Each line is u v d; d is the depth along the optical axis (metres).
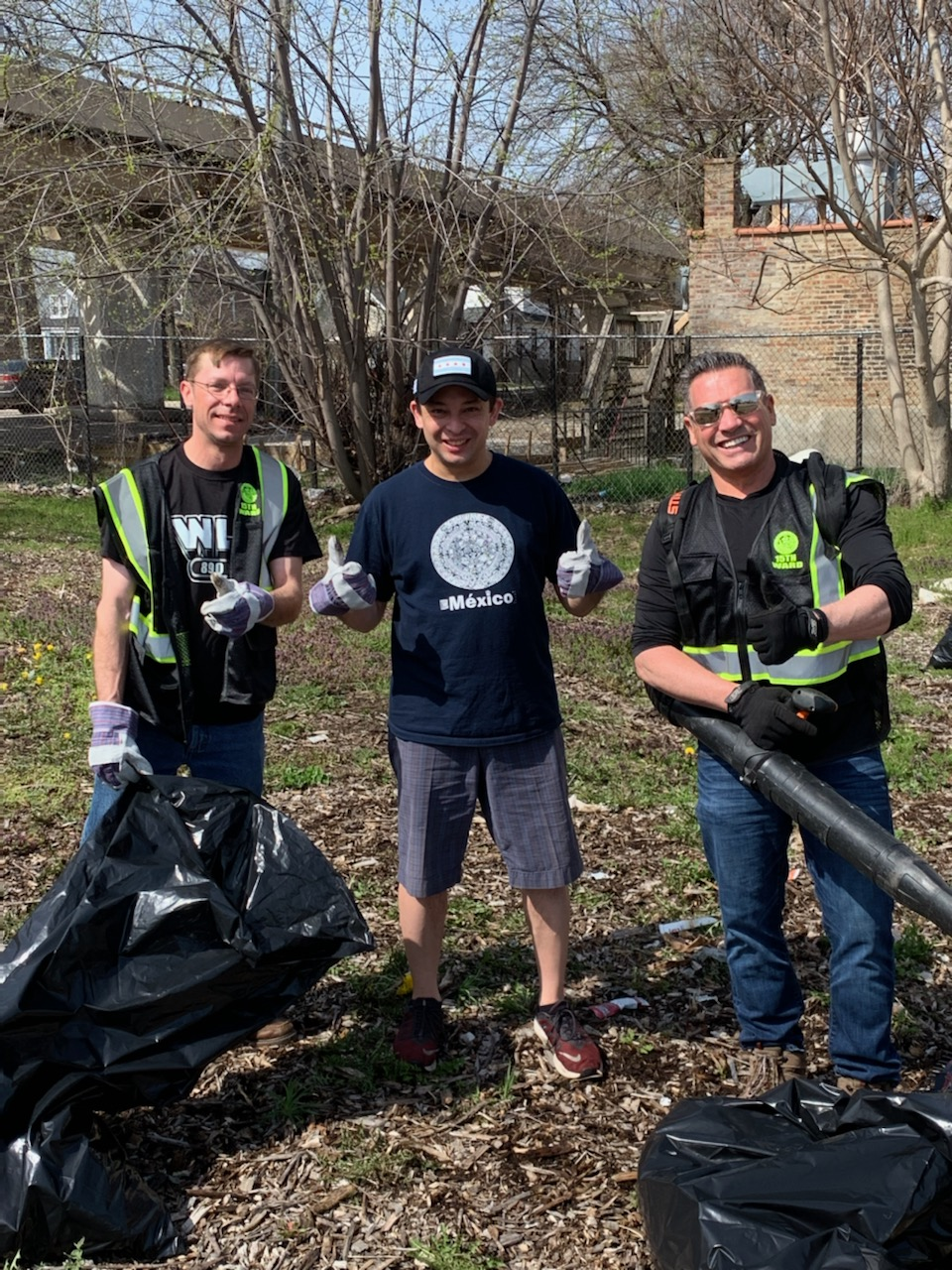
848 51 13.85
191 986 2.97
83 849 3.12
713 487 3.19
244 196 13.01
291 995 3.16
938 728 7.14
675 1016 3.87
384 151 13.77
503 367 19.33
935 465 16.50
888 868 2.69
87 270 13.62
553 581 3.56
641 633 3.25
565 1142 3.21
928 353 15.89
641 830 5.47
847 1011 3.14
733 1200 2.43
